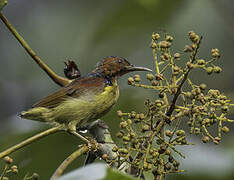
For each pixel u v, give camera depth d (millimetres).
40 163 9906
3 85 17703
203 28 14781
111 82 10844
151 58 16641
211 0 14227
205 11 14266
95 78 10734
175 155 8203
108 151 8750
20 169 9812
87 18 17531
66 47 17391
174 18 13617
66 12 17953
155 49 7613
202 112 7027
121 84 16422
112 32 13984
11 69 18125
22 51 18281
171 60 7484
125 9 13094
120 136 7227
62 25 18000
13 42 18672
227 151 8328
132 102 10703
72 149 10086
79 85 10430
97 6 16469
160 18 13352
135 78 7266
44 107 10273
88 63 16562
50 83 17703
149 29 13477
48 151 10008
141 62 16609
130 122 7137
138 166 7059
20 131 10109
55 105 10273
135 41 15773
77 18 17625
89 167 4789
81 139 9898
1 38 18719
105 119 10492
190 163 8102
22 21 18875
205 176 8039
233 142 8531
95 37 14891
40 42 18062
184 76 7125
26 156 9953
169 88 7262
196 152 8250
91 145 8734
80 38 17391
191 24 14203
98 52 16359
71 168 10180
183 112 7164
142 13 13148
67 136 10133
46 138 9992
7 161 7418
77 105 10250
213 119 7062
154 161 6930
